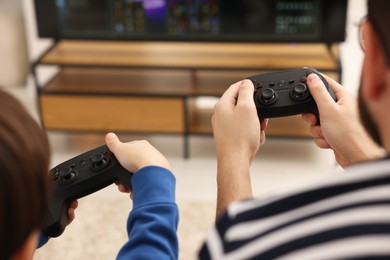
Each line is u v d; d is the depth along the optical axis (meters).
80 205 2.49
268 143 3.05
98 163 0.83
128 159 0.80
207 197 2.54
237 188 0.76
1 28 3.49
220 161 0.80
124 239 2.28
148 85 2.95
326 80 0.92
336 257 0.39
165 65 2.81
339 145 0.87
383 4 0.42
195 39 2.88
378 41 0.43
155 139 3.11
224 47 3.09
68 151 2.99
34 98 3.49
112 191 2.60
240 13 2.80
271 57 2.91
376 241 0.38
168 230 0.68
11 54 3.58
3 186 0.44
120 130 2.91
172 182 0.74
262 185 2.64
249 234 0.43
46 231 0.82
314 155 2.92
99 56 2.97
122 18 2.87
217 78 3.03
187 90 2.86
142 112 2.86
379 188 0.40
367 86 0.45
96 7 2.86
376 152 0.85
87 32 2.92
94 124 2.92
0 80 3.63
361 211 0.40
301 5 2.76
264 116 0.90
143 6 2.83
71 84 2.98
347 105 0.88
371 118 0.47
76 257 2.18
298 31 2.82
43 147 0.48
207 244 0.46
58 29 2.92
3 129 0.45
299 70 0.94
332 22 2.79
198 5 2.80
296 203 0.43
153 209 0.70
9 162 0.44
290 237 0.41
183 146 3.03
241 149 0.80
